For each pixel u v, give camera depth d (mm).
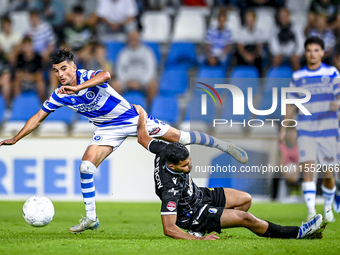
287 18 32250
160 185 12477
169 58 33188
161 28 34594
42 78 31312
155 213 22969
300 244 12180
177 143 11953
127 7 33844
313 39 20531
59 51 14273
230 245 11930
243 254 10773
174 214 12320
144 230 16875
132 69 31797
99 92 14883
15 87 31141
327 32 32656
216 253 10859
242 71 31500
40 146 26281
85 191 14812
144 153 26422
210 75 31641
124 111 15477
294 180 26297
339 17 32938
